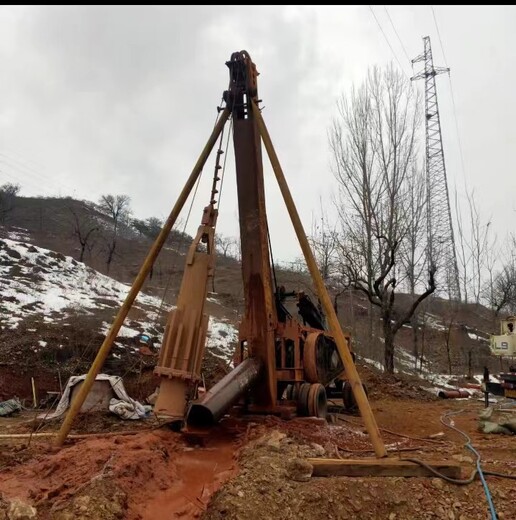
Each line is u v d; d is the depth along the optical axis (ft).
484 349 122.11
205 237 27.45
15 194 237.86
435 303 146.20
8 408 42.39
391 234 75.25
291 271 116.88
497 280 142.92
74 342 58.65
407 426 36.37
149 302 92.58
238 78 29.48
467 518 16.28
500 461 21.85
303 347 32.50
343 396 42.93
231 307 113.80
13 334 58.49
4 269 87.20
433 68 113.39
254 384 28.68
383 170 79.41
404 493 17.29
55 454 22.59
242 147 29.78
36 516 14.96
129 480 17.48
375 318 119.55
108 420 33.96
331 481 17.76
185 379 24.50
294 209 25.58
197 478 20.06
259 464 18.39
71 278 92.58
